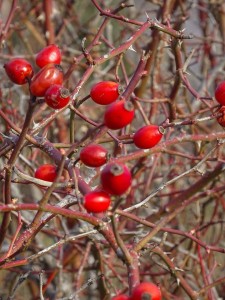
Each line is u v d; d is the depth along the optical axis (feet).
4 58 3.75
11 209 1.84
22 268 3.15
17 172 1.98
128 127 3.09
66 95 1.75
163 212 2.88
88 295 3.60
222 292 3.51
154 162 3.15
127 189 1.67
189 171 2.15
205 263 3.45
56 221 3.14
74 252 3.28
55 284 3.23
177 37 2.26
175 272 2.16
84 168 2.79
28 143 2.19
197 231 3.06
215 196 3.28
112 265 3.14
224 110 2.03
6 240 3.29
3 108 3.35
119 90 1.91
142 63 2.14
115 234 1.72
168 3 3.07
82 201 1.71
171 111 2.76
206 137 2.13
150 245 2.20
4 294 3.47
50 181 2.00
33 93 1.78
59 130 3.54
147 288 1.57
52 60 1.87
